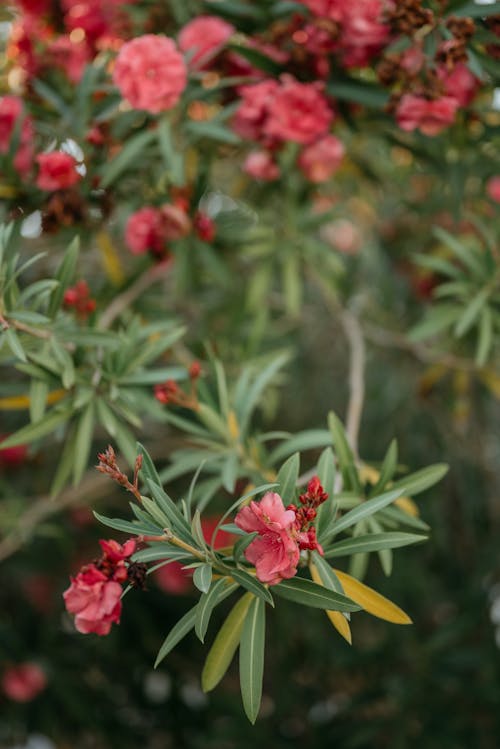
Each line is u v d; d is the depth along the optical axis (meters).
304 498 1.26
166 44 1.60
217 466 1.57
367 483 1.68
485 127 1.75
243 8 1.70
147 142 1.67
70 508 2.27
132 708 2.65
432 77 1.61
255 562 1.24
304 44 1.68
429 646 2.33
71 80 1.77
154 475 1.30
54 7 1.79
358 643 2.74
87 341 1.52
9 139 1.70
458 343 2.09
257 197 1.97
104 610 1.23
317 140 1.79
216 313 2.17
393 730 2.33
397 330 2.36
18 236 1.71
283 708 2.55
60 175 1.64
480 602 2.36
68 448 1.57
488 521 2.50
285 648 2.57
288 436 1.57
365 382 2.51
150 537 1.25
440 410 2.43
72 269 1.50
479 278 1.75
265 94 1.70
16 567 2.40
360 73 1.79
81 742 2.72
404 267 2.34
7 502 1.91
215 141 1.86
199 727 2.62
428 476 1.46
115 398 1.54
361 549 1.30
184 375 1.58
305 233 1.95
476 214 1.98
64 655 2.50
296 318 2.26
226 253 1.95
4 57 1.84
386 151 2.08
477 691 2.32
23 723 2.53
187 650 2.63
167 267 1.95
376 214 2.40
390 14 1.58
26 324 1.50
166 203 1.77
